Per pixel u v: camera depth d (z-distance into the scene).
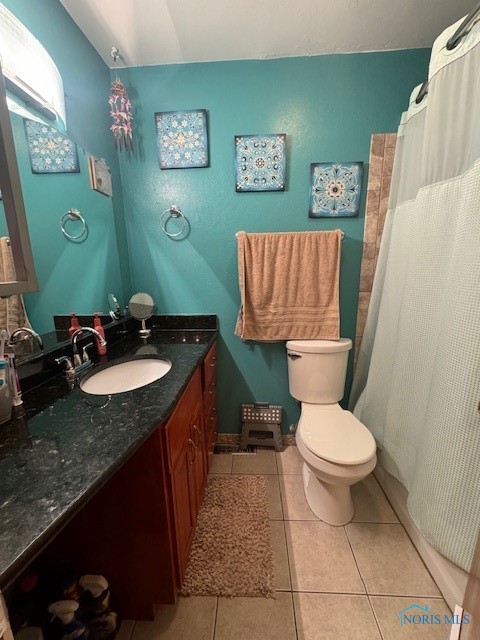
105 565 0.93
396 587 1.10
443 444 0.95
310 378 1.64
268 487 1.59
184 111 1.58
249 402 1.92
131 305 1.66
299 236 1.61
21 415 0.82
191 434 1.17
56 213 1.15
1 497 0.53
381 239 1.64
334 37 1.39
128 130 1.56
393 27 1.33
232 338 1.85
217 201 1.68
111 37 1.37
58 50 1.17
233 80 1.55
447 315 0.97
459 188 0.99
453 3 1.20
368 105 1.54
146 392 0.95
